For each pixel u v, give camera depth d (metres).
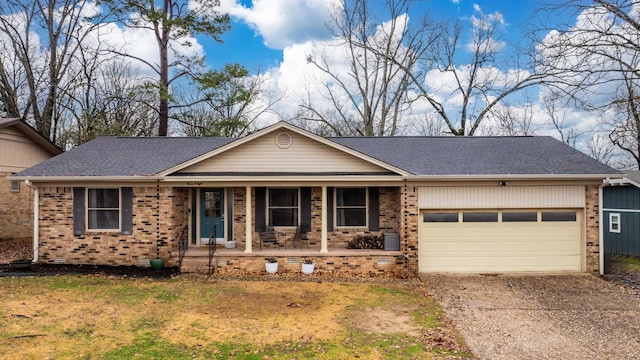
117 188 12.52
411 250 12.16
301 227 13.48
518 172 11.95
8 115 23.12
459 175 11.80
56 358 5.93
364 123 29.58
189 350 6.38
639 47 10.57
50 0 23.58
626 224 15.34
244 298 9.38
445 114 28.94
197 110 28.73
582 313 8.70
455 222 12.32
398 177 11.92
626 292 10.26
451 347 6.76
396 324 7.82
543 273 12.17
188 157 13.53
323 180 12.08
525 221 12.33
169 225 12.30
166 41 23.20
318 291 10.14
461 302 9.40
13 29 23.02
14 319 7.48
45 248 12.53
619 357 6.51
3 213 16.59
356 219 13.72
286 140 12.49
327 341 6.87
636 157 25.56
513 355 6.51
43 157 18.80
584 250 12.23
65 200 12.52
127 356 6.08
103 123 24.97
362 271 12.09
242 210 13.64
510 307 9.06
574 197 12.20
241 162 12.45
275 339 6.91
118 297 9.16
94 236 12.45
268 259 12.06
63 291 9.52
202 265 11.91
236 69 23.62
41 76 23.75
